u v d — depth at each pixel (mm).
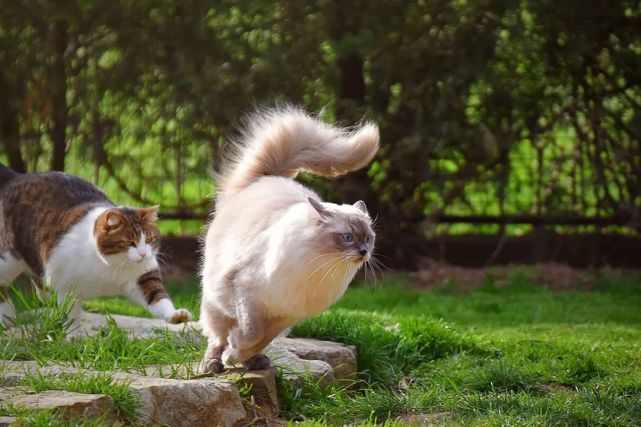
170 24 13281
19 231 8969
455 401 7465
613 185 14617
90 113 13977
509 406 7246
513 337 9992
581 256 14844
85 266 8523
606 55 13992
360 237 6605
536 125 14117
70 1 13008
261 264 6707
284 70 13023
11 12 13133
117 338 7766
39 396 6023
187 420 6480
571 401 7324
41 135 14094
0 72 13625
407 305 12523
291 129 7789
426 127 13461
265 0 12781
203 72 13195
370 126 7945
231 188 7777
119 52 13562
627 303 12531
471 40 13414
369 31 12859
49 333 7742
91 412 5863
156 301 8609
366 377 8508
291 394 7379
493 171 14258
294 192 7238
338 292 6742
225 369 7367
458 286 13711
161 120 14133
